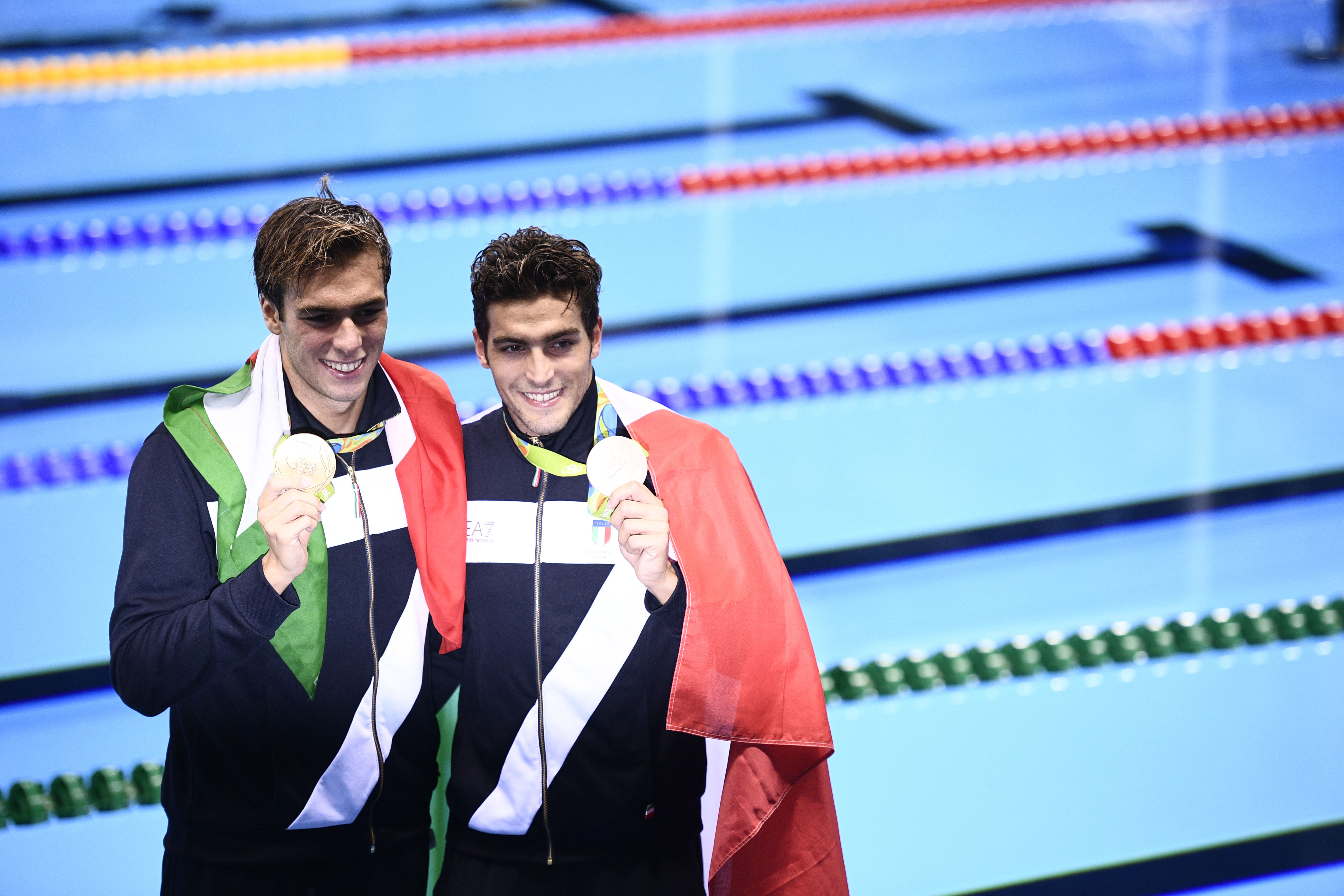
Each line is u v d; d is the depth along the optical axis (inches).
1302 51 1130.7
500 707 232.2
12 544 511.5
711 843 263.7
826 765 251.9
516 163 893.8
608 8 1274.6
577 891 235.3
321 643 225.1
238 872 229.8
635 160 902.4
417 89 1045.8
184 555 223.3
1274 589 490.6
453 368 638.5
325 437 233.9
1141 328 692.7
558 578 232.5
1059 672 451.2
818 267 762.8
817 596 488.4
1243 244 786.2
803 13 1264.8
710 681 231.8
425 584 232.4
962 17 1249.4
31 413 595.5
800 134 951.0
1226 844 361.4
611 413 245.6
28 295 709.3
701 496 240.1
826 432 610.2
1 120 965.2
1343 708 425.1
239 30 1188.5
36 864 356.2
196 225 790.5
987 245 791.7
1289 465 573.9
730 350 673.6
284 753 227.6
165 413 231.6
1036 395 644.1
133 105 1005.2
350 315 218.1
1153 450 587.5
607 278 744.3
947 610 481.1
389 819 236.7
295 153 905.5
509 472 239.5
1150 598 486.0
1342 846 361.1
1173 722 421.1
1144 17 1241.4
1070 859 355.6
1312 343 685.9
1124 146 935.0
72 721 418.0
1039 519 535.2
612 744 231.5
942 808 379.9
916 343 681.6
